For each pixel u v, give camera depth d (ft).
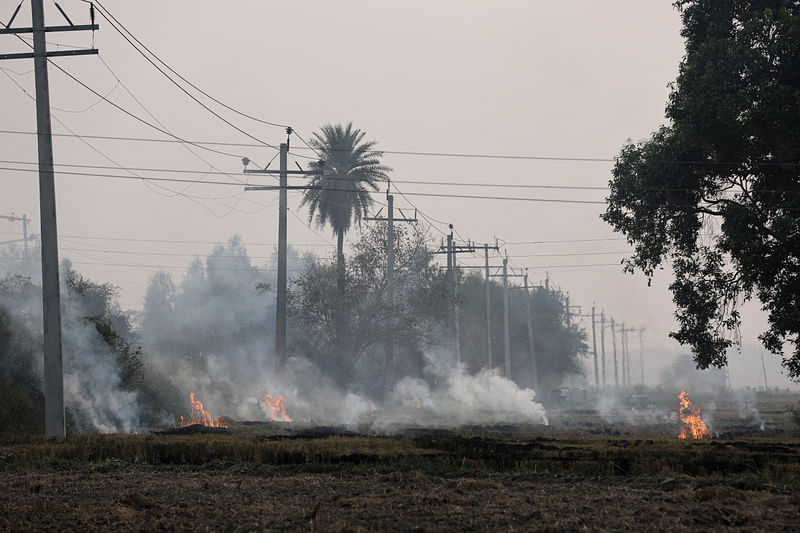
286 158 333.62
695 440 195.72
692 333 257.14
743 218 229.25
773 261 233.55
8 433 209.15
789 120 212.23
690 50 247.09
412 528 85.25
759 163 227.81
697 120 223.30
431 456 146.41
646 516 90.48
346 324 418.72
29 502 103.71
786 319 233.14
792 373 244.01
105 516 93.15
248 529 85.66
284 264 331.57
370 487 115.14
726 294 252.62
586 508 97.25
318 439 186.50
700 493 106.01
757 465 138.21
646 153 250.16
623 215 258.16
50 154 191.01
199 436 186.60
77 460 148.15
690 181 239.09
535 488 115.03
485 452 151.33
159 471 135.85
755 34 220.02
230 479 124.57
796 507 98.22
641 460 137.69
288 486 116.26
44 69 191.11
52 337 188.14
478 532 83.92
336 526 85.51
